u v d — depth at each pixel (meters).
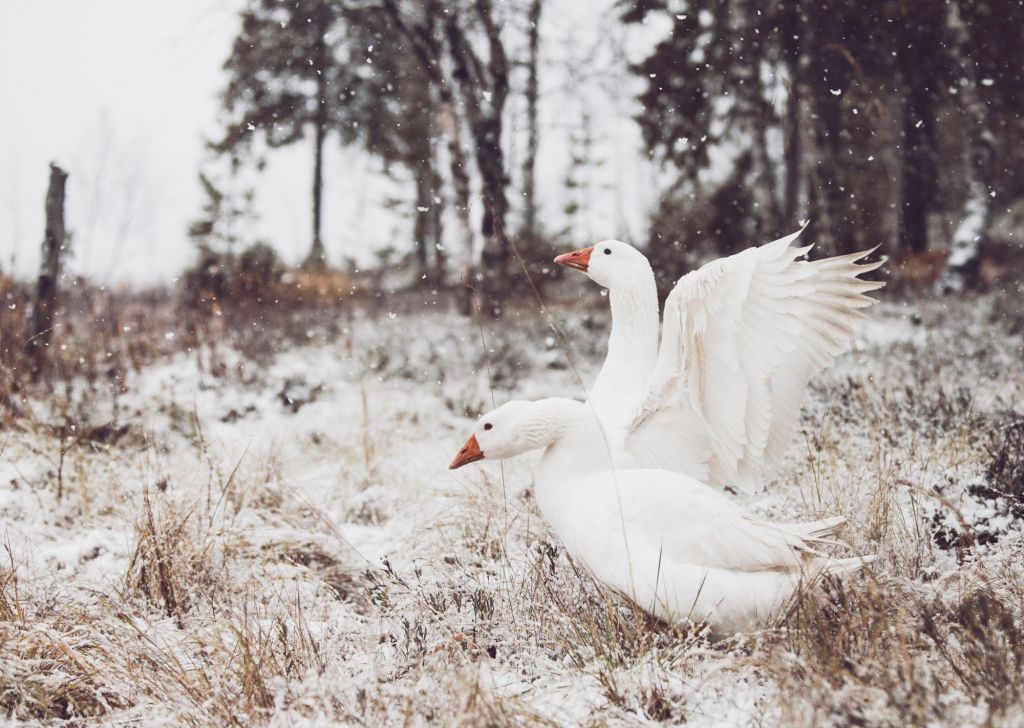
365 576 4.77
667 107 15.45
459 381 11.51
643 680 3.54
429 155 24.73
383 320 17.55
